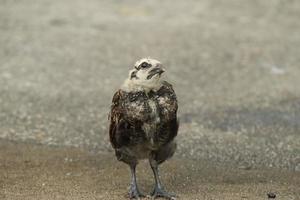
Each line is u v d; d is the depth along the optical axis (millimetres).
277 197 10305
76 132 14484
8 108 16297
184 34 23734
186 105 16641
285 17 25891
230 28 24562
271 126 14883
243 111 16094
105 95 17625
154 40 23016
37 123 15148
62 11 26000
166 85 9734
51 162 12336
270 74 19719
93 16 25484
